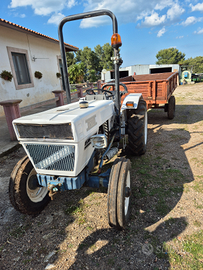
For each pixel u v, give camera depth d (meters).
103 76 23.55
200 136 4.87
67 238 2.20
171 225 2.25
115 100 3.14
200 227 2.19
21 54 8.84
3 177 3.63
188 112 7.39
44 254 2.03
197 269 1.74
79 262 1.90
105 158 2.71
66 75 2.82
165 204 2.60
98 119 2.34
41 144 1.99
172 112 6.27
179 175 3.25
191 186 2.94
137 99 3.64
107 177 2.27
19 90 8.60
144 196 2.79
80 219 2.47
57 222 2.46
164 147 4.41
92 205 2.73
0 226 2.46
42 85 10.38
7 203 2.91
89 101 2.93
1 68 7.59
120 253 1.96
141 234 2.17
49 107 8.92
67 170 2.04
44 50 10.48
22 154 4.60
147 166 3.61
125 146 4.07
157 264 1.82
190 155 3.92
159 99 5.19
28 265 1.92
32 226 2.43
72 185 2.07
